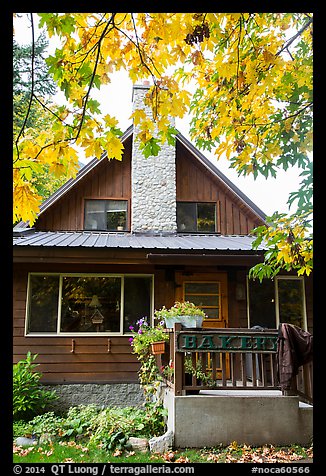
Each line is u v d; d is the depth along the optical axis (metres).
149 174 11.88
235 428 5.70
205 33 3.20
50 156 3.34
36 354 9.09
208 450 5.50
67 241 9.54
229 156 4.66
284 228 4.71
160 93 3.46
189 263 9.27
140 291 9.98
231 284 10.06
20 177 3.24
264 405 5.79
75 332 9.56
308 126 4.41
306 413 5.83
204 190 12.35
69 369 9.32
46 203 11.55
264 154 4.56
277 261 5.05
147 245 9.37
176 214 12.08
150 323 9.79
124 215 11.94
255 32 4.10
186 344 5.99
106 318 9.72
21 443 6.38
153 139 3.48
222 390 6.36
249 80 4.11
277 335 6.13
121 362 9.48
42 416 7.87
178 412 5.68
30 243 8.92
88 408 8.02
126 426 6.14
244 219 12.32
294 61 4.31
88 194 11.91
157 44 3.34
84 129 3.38
